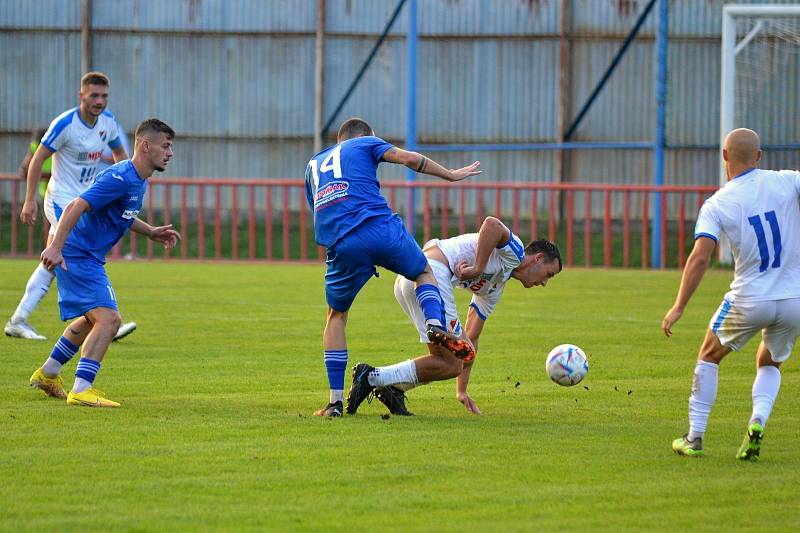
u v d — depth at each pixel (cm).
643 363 2717
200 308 3916
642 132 7875
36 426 1805
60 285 2061
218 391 2231
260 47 8181
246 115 8219
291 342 3020
